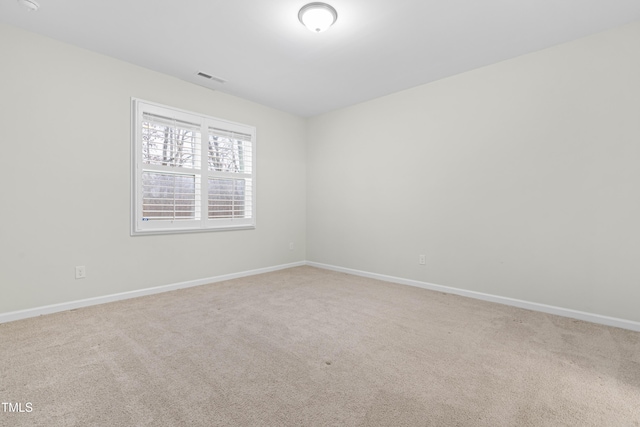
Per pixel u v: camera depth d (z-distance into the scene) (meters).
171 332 2.28
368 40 2.66
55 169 2.67
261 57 2.98
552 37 2.60
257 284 3.76
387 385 1.62
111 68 2.98
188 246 3.59
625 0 2.11
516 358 1.93
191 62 3.09
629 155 2.40
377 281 3.97
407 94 3.77
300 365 1.83
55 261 2.68
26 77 2.52
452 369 1.79
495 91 3.07
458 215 3.35
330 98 4.11
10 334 2.21
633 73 2.38
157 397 1.50
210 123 3.74
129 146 3.11
